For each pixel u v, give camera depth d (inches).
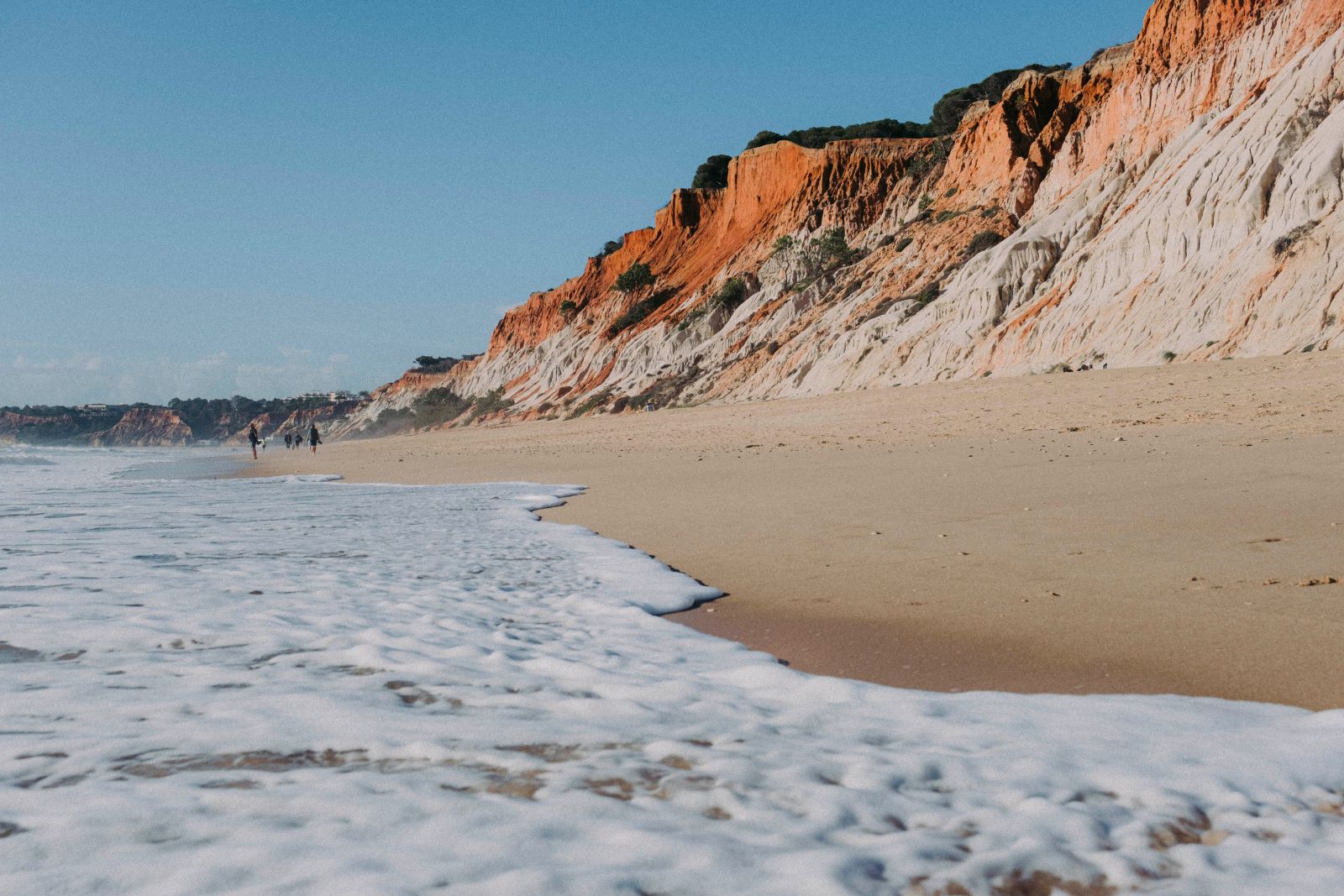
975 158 2935.5
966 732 132.5
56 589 258.8
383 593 256.4
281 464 1300.4
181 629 207.5
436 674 168.7
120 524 453.1
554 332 5319.9
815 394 2199.8
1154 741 126.5
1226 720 136.7
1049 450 597.6
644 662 183.0
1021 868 88.2
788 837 93.7
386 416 6781.5
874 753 121.5
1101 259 1657.2
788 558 305.3
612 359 3939.5
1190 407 768.3
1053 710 144.1
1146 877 87.2
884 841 93.4
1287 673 159.0
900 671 177.6
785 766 116.3
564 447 1268.5
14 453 2864.2
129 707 144.6
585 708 146.1
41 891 80.4
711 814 100.0
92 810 100.3
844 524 364.5
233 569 299.3
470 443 1738.4
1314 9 1787.6
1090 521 326.0
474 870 84.5
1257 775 113.2
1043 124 2832.2
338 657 182.4
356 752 122.0
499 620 223.6
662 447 1070.4
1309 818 101.5
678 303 3981.3
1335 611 191.6
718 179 5354.3
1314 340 1091.9
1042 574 250.5
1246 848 93.8
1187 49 2114.9
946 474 512.7
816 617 224.7
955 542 307.1
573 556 327.9
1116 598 218.7
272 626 211.5
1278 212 1347.2
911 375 1924.2
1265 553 253.1
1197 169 1573.6
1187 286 1406.3
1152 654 175.8
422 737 128.6
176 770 114.6
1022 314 1768.0
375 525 438.6
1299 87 1501.0
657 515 439.5
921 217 2903.5
